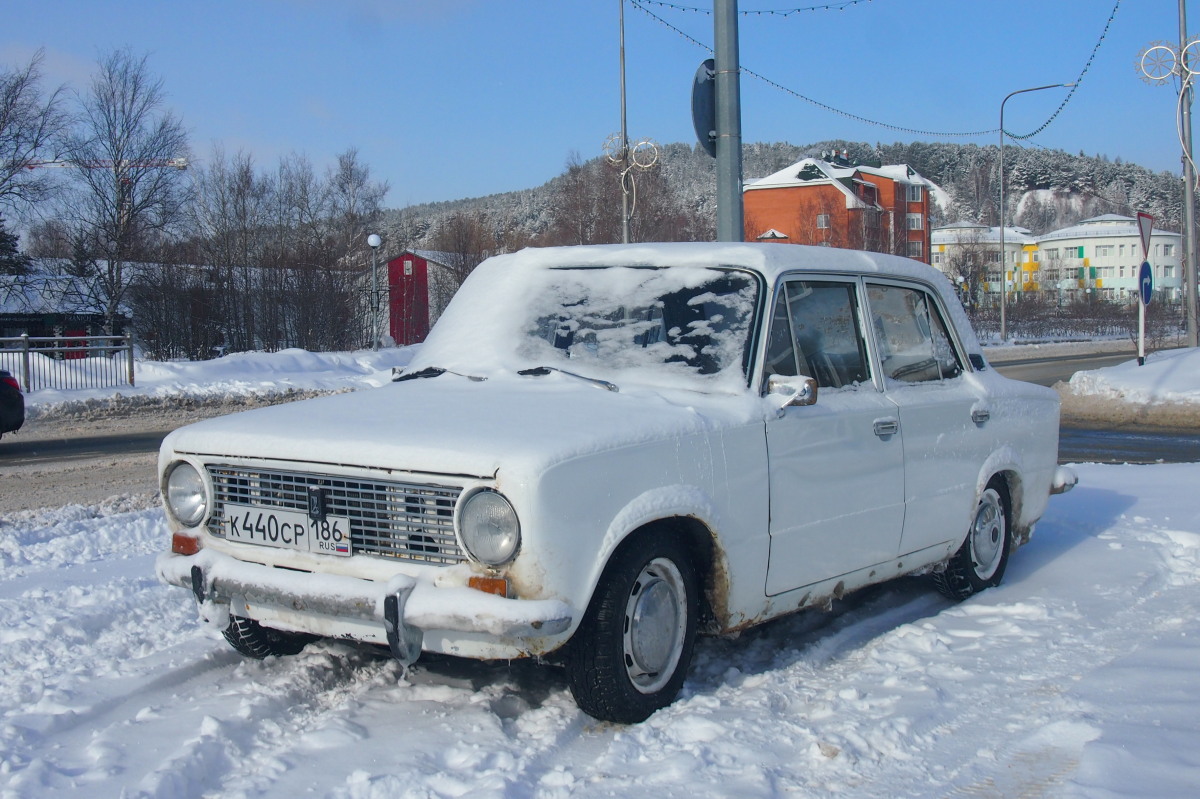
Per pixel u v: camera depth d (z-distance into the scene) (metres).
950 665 4.32
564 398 4.04
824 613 5.29
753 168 161.62
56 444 14.09
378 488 3.58
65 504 9.15
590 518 3.44
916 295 5.46
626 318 4.60
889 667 4.32
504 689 4.04
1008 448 5.73
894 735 3.48
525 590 3.32
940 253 90.25
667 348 4.44
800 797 3.08
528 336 4.74
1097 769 3.17
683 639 3.90
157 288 33.16
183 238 36.97
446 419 3.78
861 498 4.66
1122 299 86.69
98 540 6.98
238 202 37.84
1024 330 55.97
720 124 8.23
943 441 5.21
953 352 5.62
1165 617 5.00
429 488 3.48
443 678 4.18
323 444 3.67
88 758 3.44
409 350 27.95
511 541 3.32
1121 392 16.23
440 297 43.53
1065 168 176.50
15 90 31.77
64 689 4.03
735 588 4.04
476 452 3.40
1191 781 3.08
